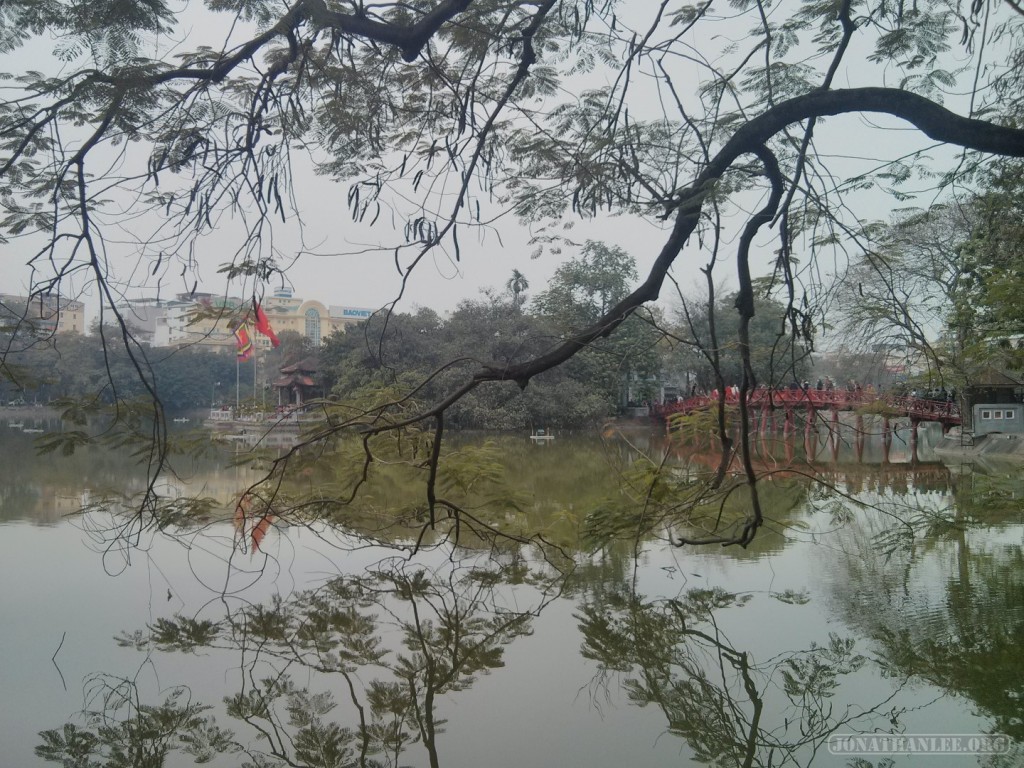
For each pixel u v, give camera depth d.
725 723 5.03
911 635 6.52
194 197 5.05
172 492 14.22
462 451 9.07
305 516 9.83
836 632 6.66
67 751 4.69
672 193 4.69
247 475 17.28
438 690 5.70
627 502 7.61
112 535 10.85
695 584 8.33
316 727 5.03
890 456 25.75
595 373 31.91
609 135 4.98
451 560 9.53
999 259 8.56
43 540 10.58
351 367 26.48
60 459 21.97
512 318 29.23
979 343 8.54
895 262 7.51
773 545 10.29
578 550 9.80
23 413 42.72
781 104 4.46
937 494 14.41
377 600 7.96
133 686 5.73
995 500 8.33
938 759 4.47
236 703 5.44
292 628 7.12
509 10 4.95
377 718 5.19
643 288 4.68
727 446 5.01
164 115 4.99
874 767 4.39
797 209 5.36
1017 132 3.92
